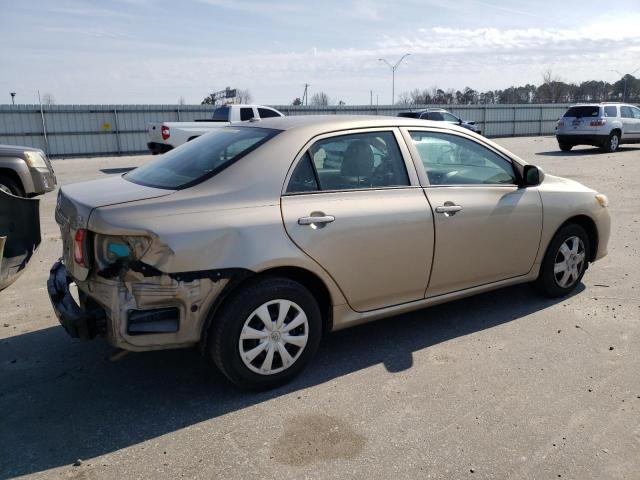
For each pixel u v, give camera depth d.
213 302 3.15
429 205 3.89
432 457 2.81
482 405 3.28
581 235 4.96
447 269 4.07
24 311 4.82
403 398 3.37
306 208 3.42
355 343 4.15
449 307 4.85
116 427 3.09
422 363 3.82
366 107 34.09
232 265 3.14
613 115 19.78
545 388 3.47
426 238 3.88
